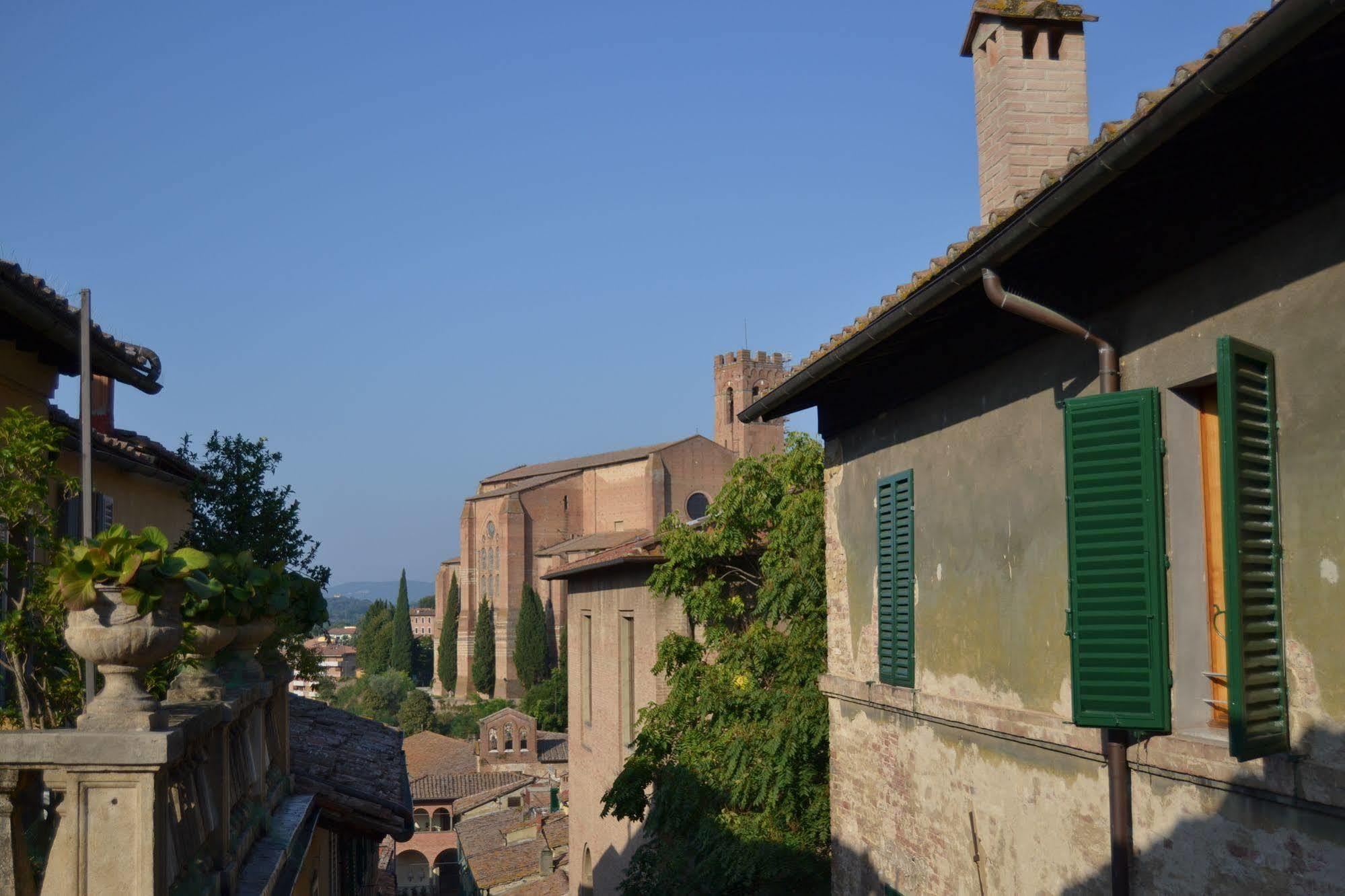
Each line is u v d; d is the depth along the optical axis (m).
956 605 8.85
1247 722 5.16
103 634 5.03
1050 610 7.46
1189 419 6.30
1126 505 6.28
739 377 124.06
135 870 4.94
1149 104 5.21
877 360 10.22
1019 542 7.86
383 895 36.97
